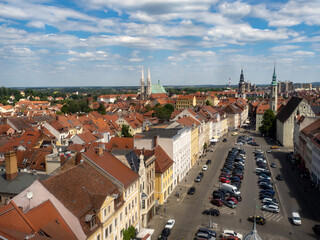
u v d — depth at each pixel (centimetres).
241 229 6681
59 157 7012
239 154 13438
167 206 7988
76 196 4666
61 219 4350
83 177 5178
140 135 9512
